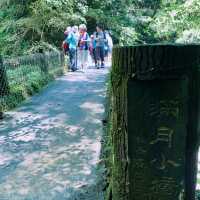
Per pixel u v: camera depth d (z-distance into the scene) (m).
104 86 9.95
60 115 6.95
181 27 10.82
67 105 7.77
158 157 1.36
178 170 1.36
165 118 1.34
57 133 5.82
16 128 6.20
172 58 1.30
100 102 7.93
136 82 1.34
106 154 3.69
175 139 1.34
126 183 1.45
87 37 14.69
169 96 1.33
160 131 1.35
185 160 1.38
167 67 1.31
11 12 15.59
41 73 10.85
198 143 1.39
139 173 1.39
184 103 1.32
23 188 3.97
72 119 6.63
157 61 1.31
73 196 3.69
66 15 15.12
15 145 5.34
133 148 1.38
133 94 1.35
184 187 1.39
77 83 10.72
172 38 12.19
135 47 1.32
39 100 8.39
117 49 1.38
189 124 1.36
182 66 1.31
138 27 21.23
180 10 10.70
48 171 4.37
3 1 15.31
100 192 3.46
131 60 1.34
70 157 4.77
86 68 14.91
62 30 16.09
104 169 3.69
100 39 14.79
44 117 6.85
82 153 4.89
